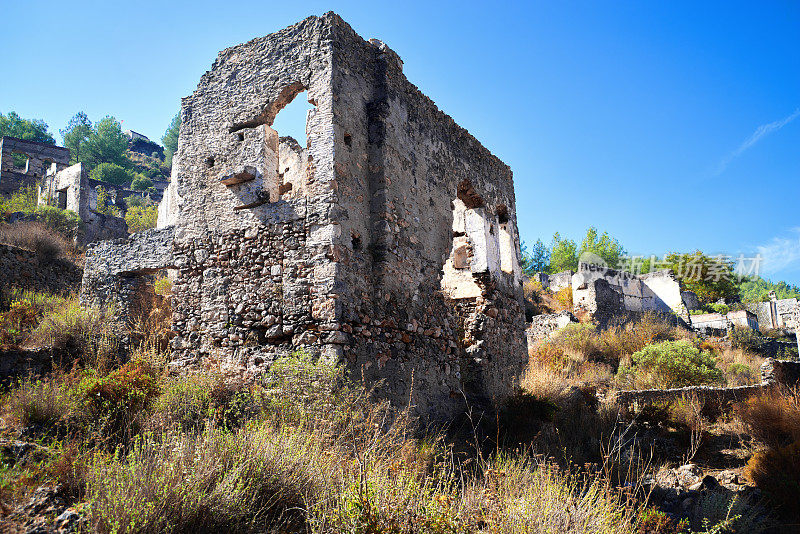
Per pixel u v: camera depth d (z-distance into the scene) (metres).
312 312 7.57
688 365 15.05
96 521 3.82
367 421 6.79
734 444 9.45
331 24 8.52
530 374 12.30
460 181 11.61
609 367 17.45
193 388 7.17
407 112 9.90
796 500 6.12
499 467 6.32
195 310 8.65
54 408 6.27
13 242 15.21
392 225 8.82
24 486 4.27
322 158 8.07
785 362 13.36
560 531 4.63
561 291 33.16
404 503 4.49
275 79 8.82
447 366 9.79
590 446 8.79
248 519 4.32
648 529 5.45
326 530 4.22
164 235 12.59
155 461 4.66
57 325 10.09
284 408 6.85
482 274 11.92
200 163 9.22
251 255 8.37
